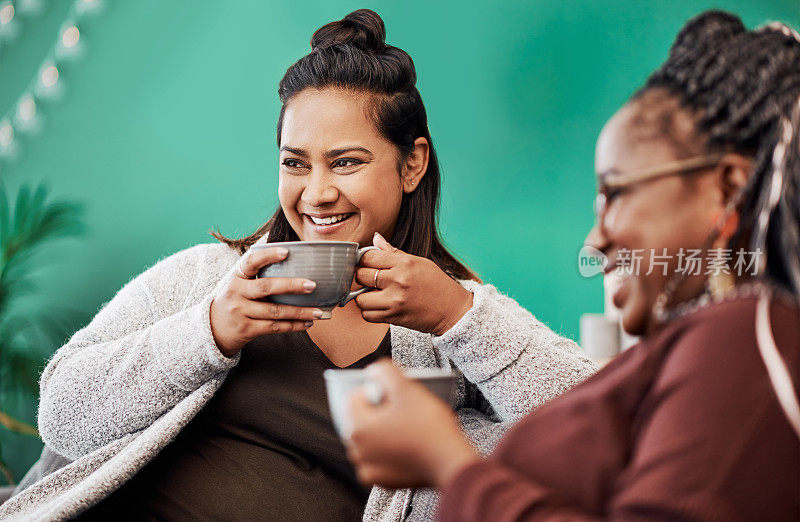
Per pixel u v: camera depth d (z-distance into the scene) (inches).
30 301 167.5
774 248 22.3
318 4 170.1
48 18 174.1
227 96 171.5
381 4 167.8
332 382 25.6
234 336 41.7
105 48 174.6
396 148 49.4
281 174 48.8
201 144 171.3
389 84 48.4
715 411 19.0
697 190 22.4
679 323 21.8
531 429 23.4
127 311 50.7
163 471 45.8
